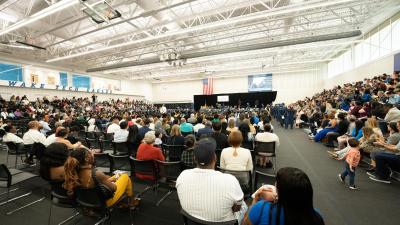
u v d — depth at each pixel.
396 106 5.00
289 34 9.61
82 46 10.30
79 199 1.99
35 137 4.46
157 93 27.22
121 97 22.62
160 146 4.29
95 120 7.82
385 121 4.75
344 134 5.89
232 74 22.16
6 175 2.47
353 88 9.84
